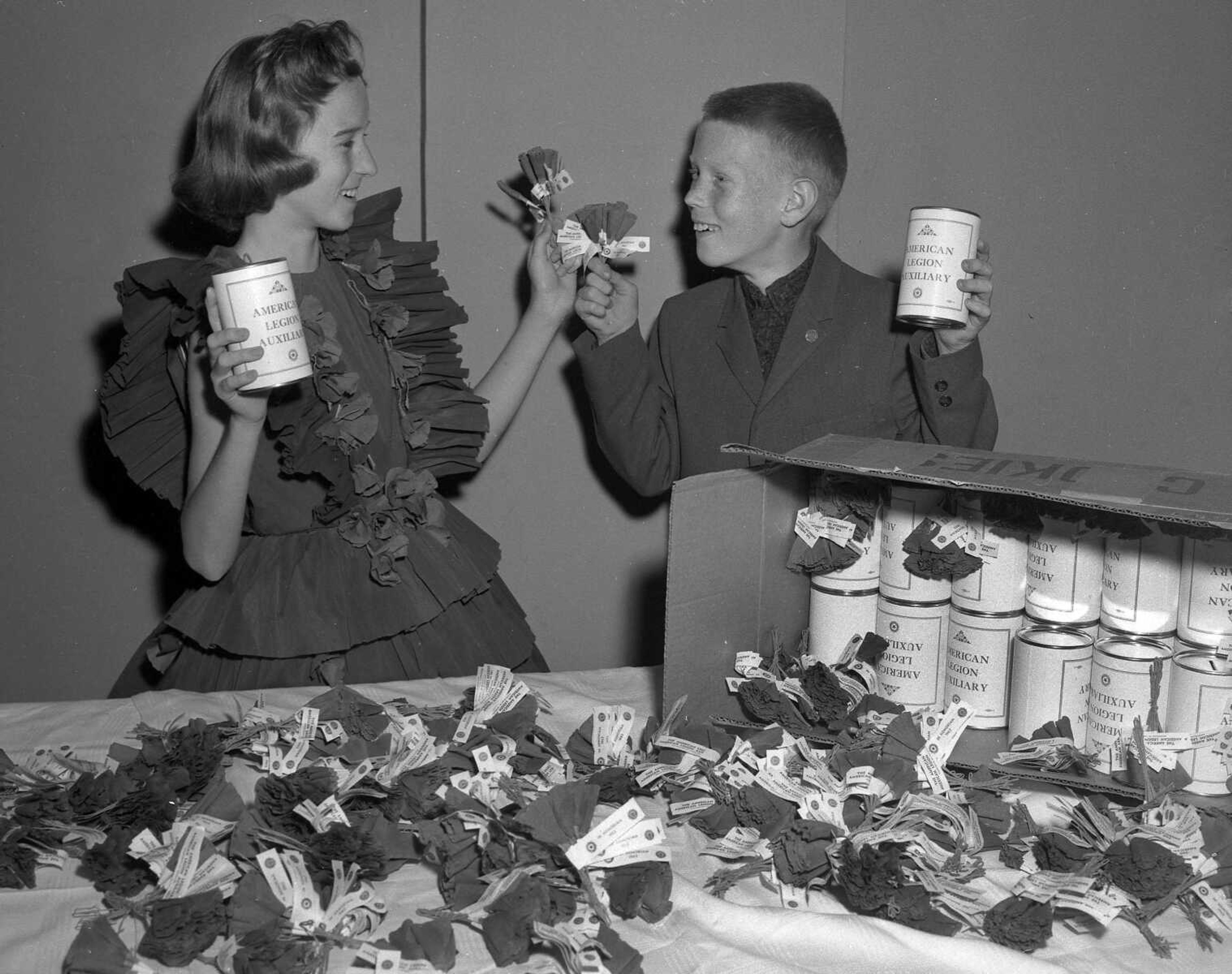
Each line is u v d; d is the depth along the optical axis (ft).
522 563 6.64
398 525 4.45
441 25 5.95
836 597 3.05
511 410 5.30
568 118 6.10
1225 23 6.42
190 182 4.32
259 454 4.33
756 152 4.76
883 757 2.62
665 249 6.30
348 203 4.45
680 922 2.24
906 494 2.93
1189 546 2.58
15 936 2.20
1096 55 6.40
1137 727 2.49
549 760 2.73
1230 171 6.57
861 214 6.42
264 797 2.40
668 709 2.92
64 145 5.82
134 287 4.40
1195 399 6.85
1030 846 2.47
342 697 2.93
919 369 4.51
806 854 2.34
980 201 6.50
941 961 2.13
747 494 2.96
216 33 5.81
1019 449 6.82
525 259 6.22
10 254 5.90
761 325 5.14
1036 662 2.72
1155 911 2.23
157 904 2.15
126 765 2.64
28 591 6.27
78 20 5.71
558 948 2.13
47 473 6.16
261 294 3.25
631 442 5.24
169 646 4.49
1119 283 6.67
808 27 6.17
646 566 6.72
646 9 6.05
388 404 4.65
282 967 2.03
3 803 2.56
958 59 6.32
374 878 2.29
